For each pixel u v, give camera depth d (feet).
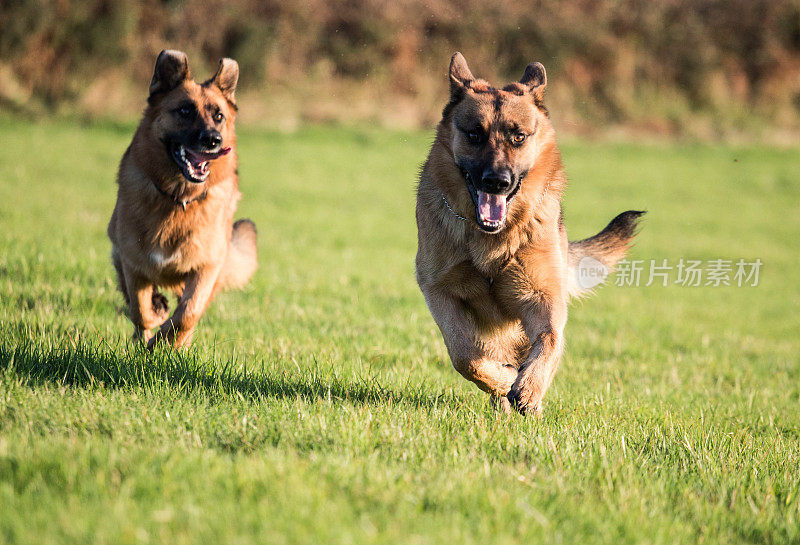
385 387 25.17
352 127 133.08
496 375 24.18
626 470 18.57
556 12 155.02
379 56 143.54
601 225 88.58
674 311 57.31
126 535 12.21
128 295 28.43
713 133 154.20
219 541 12.46
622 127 151.84
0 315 28.63
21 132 106.01
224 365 24.36
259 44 134.92
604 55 155.12
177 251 26.99
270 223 72.95
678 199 111.34
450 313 24.64
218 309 35.42
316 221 76.64
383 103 140.67
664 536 15.17
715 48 163.22
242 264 32.48
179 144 26.17
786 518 17.10
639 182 119.34
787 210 111.24
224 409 20.04
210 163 26.61
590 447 20.03
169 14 131.75
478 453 18.93
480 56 148.56
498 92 24.52
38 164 86.02
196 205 26.73
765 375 38.60
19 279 36.50
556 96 151.12
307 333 32.63
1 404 18.10
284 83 137.59
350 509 14.07
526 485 16.69
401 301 45.29
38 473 14.14
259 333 31.22
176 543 12.28
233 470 15.14
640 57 158.71
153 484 14.21
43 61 121.60
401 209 89.35
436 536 13.53
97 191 74.54
